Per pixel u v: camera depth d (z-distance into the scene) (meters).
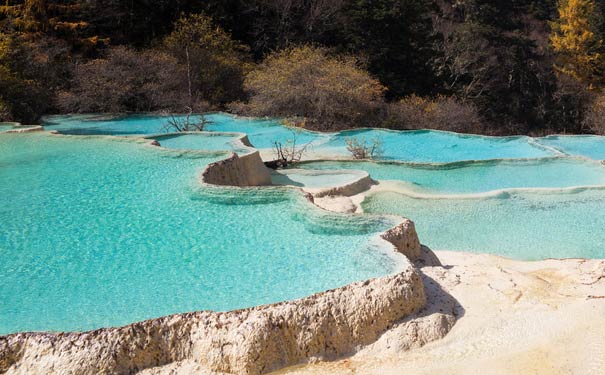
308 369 6.68
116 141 15.89
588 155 22.11
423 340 7.11
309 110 27.48
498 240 12.27
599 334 7.21
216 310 7.19
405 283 7.42
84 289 7.81
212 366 6.50
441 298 7.91
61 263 8.59
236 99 31.02
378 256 8.27
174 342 6.62
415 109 31.16
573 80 41.50
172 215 10.49
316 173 16.53
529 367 6.68
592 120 35.06
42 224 10.04
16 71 24.98
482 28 40.34
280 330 6.75
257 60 35.81
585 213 13.80
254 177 14.55
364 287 7.25
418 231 12.65
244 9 37.12
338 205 13.46
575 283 8.88
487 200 14.54
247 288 7.75
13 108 22.70
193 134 18.39
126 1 33.84
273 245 9.17
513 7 51.09
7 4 30.53
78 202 11.11
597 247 11.91
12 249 9.06
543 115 41.25
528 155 20.94
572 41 41.44
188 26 32.31
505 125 39.56
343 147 21.67
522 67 41.97
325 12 37.12
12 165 13.61
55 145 15.59
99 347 6.32
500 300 8.04
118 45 32.97
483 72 39.09
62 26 30.48
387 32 35.44
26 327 6.89
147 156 14.36
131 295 7.63
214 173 12.73
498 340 7.19
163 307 7.31
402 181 16.42
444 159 20.42
